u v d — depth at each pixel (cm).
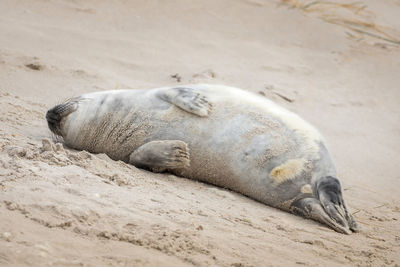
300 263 1798
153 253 1656
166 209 2053
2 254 1456
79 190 2011
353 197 2891
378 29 6103
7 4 5100
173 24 5297
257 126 2583
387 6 6838
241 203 2473
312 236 2144
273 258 1802
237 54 4912
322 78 4831
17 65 3881
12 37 4378
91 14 5194
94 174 2295
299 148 2522
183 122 2680
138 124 2770
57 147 2489
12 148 2355
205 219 2059
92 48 4497
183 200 2261
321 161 2505
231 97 2689
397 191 3103
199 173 2675
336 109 4284
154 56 4556
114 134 2817
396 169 3453
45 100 3456
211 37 5191
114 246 1650
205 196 2442
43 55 4138
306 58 5169
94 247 1616
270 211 2467
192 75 4234
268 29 5606
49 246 1549
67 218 1761
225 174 2620
